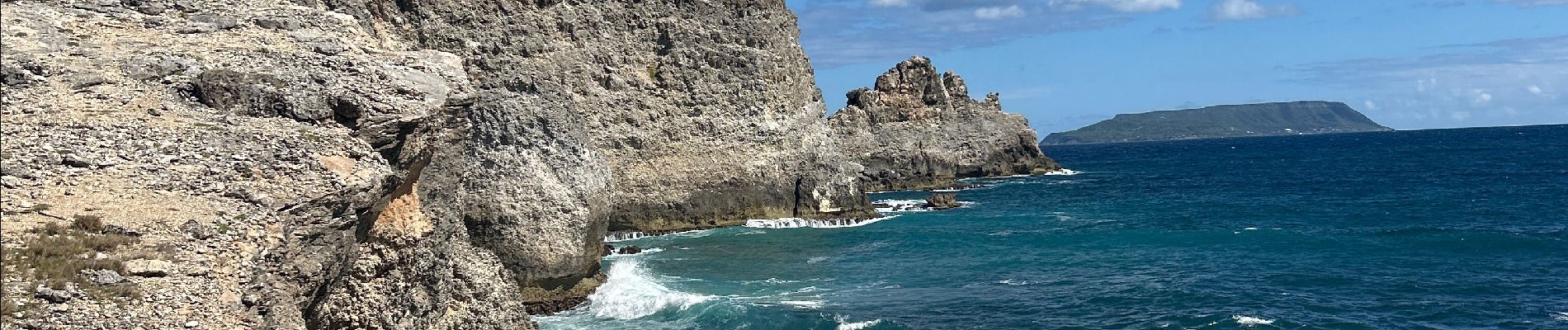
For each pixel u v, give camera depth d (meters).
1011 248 57.88
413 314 23.27
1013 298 42.91
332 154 21.08
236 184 19.14
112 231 17.28
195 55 23.81
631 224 64.25
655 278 47.06
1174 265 51.00
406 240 23.62
